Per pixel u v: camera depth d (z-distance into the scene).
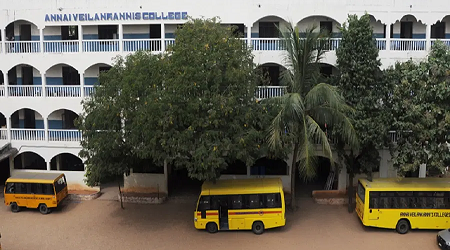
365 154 17.38
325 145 15.30
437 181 16.39
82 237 16.02
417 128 14.81
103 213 18.73
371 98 16.22
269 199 15.98
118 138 15.55
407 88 15.24
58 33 22.42
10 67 21.34
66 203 20.17
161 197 20.08
